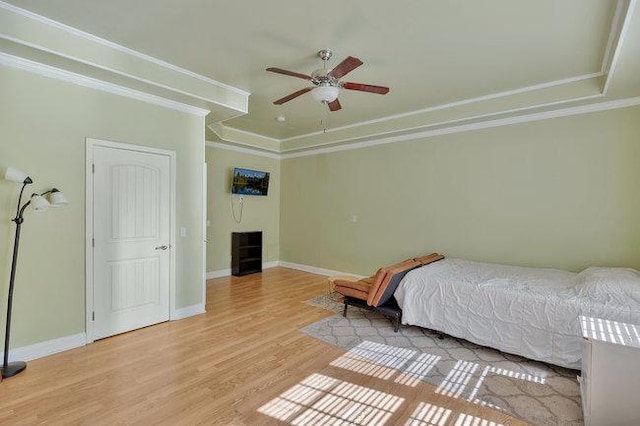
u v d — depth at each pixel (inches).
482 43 108.4
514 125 164.1
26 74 105.7
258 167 262.1
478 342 117.6
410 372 102.7
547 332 105.4
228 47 113.6
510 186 165.9
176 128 146.4
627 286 102.3
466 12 91.4
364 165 225.5
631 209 136.4
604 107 140.8
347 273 235.6
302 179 263.9
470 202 179.3
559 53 114.2
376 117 195.9
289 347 119.6
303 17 94.9
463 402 87.0
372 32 102.7
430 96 158.4
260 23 98.3
